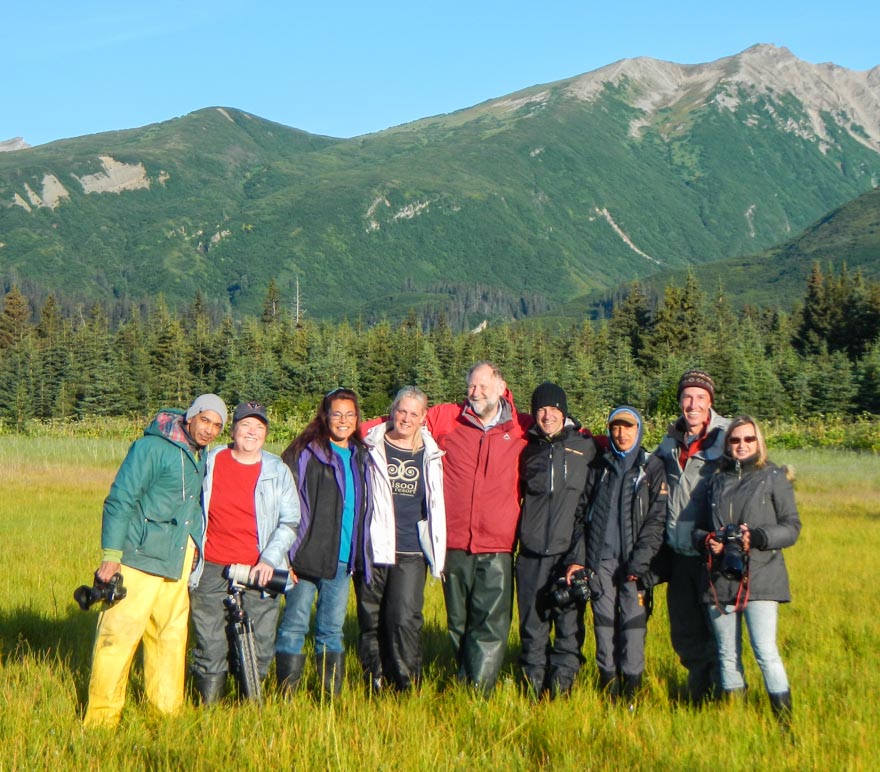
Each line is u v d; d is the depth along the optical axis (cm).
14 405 8281
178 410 661
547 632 737
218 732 571
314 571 701
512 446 741
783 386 7131
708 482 696
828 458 3866
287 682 691
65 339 10138
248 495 674
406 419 710
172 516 636
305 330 10862
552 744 573
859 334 10012
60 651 794
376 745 545
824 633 920
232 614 657
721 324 11688
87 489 2469
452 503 734
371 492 711
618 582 716
